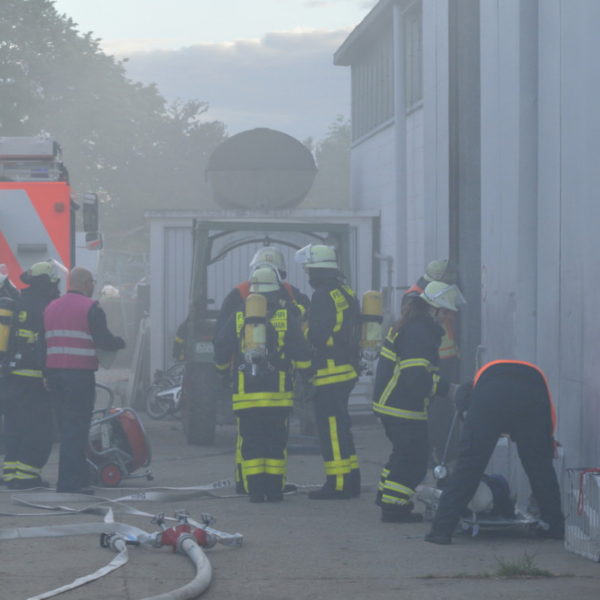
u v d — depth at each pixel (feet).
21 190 66.54
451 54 57.00
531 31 44.11
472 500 37.50
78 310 46.96
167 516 41.73
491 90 49.03
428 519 40.96
